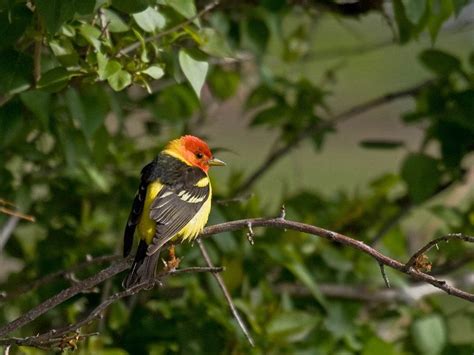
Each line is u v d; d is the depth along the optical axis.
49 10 8.45
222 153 23.92
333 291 12.66
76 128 11.23
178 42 10.11
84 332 11.02
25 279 12.25
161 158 10.55
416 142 27.00
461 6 10.41
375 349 12.24
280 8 11.58
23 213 11.77
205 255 10.10
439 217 12.95
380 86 28.33
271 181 22.42
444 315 13.08
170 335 11.44
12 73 9.27
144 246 9.45
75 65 9.24
